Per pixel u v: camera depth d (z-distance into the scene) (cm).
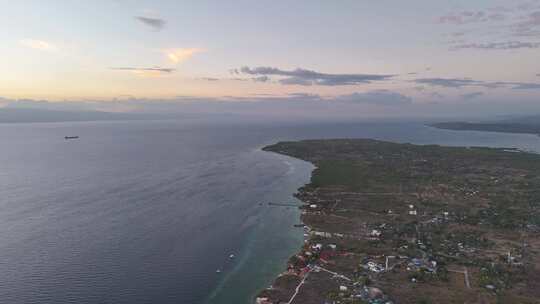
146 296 8944
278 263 10794
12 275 9756
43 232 12681
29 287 9200
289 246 12088
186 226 13725
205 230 13388
